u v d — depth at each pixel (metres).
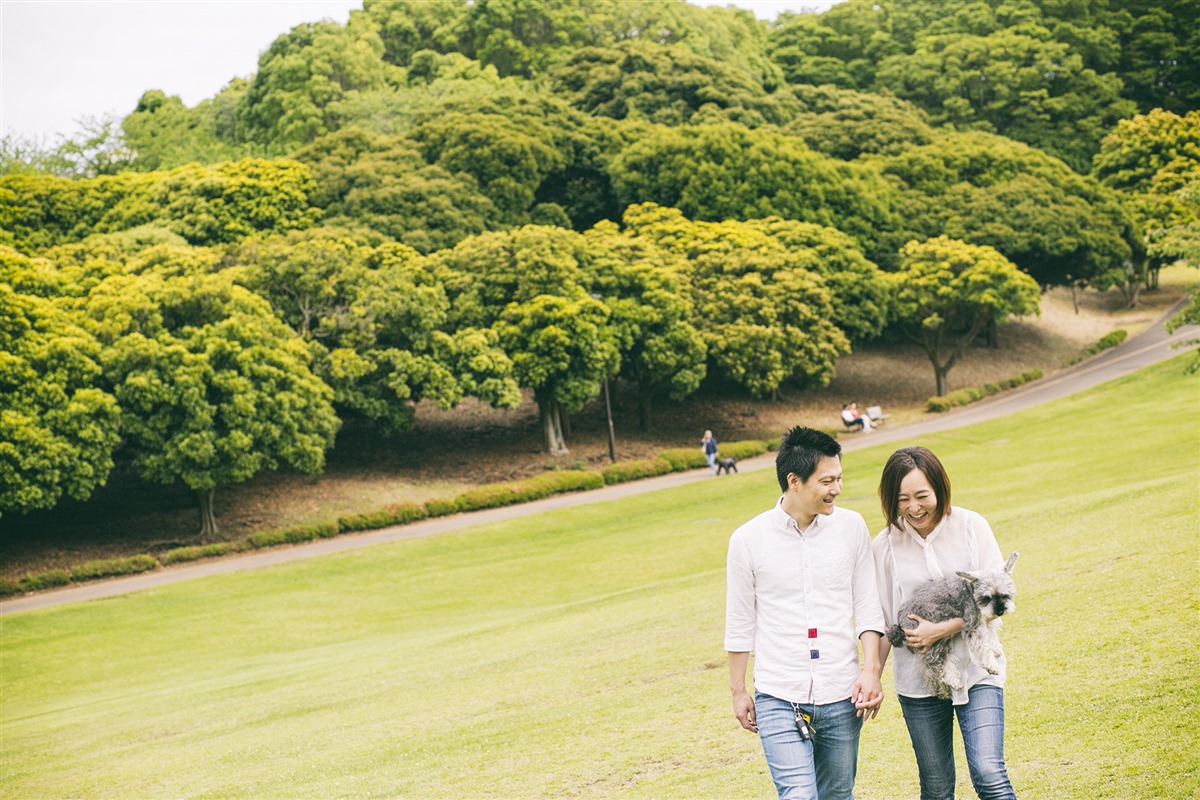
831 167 65.81
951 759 5.39
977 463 35.59
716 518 33.97
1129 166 82.31
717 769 8.56
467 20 103.00
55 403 35.28
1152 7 101.50
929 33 105.81
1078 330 72.56
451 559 32.25
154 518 41.03
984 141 76.19
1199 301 25.75
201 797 10.80
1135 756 6.73
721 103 78.81
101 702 19.41
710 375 62.84
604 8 103.19
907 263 60.78
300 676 18.33
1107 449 32.88
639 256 53.72
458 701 13.46
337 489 44.66
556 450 50.25
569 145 67.25
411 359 44.88
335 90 85.69
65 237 57.84
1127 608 10.32
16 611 29.67
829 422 56.19
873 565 5.48
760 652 5.38
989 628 5.07
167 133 87.69
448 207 58.22
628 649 14.50
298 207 59.38
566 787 8.90
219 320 40.09
